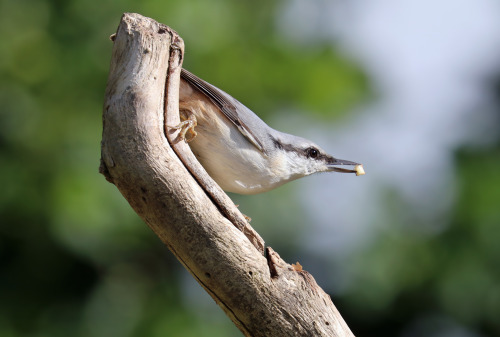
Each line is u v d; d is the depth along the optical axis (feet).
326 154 31.60
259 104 39.50
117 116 19.97
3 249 37.11
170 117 20.61
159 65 20.43
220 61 38.93
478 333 40.47
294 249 40.09
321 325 20.95
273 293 20.79
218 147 25.88
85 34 38.40
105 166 20.34
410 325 40.96
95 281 38.14
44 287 37.60
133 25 20.57
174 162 20.26
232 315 21.34
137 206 20.62
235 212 20.71
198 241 20.47
